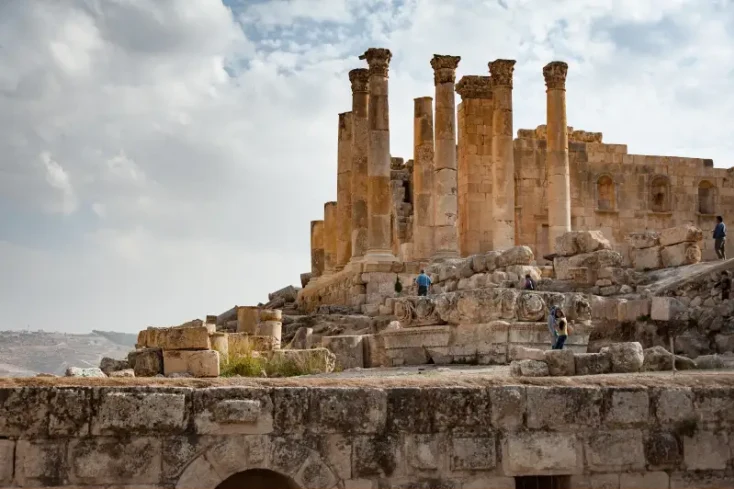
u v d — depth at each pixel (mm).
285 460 13898
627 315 29031
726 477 15422
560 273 33906
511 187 49469
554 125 51469
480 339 26328
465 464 14516
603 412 15102
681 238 34031
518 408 14781
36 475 13227
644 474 15148
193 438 13672
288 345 35906
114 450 13438
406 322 28641
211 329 30188
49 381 13727
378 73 48062
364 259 46156
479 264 34531
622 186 58688
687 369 22203
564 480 15094
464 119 53344
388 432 14352
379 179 47062
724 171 60781
